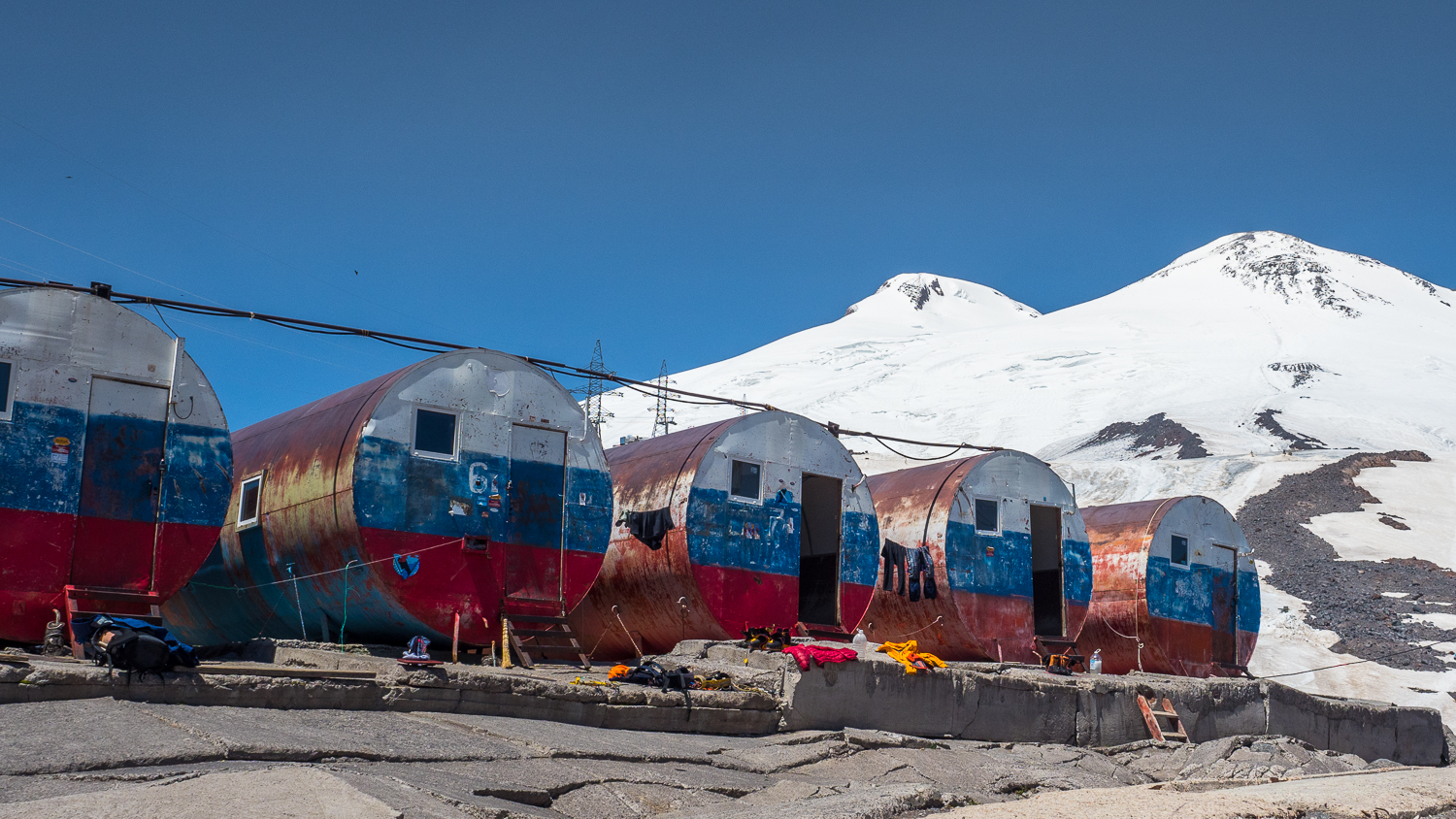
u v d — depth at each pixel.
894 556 21.81
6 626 13.02
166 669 10.94
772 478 19.62
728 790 11.05
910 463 69.88
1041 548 26.02
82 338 13.93
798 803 9.80
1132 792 10.30
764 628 18.05
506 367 17.11
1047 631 25.38
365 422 15.56
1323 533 58.78
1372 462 75.25
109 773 8.09
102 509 13.74
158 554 14.02
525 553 16.73
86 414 13.82
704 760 12.31
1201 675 25.06
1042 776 14.96
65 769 8.08
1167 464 78.75
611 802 9.91
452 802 8.25
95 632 11.62
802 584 22.30
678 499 18.67
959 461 23.20
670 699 13.92
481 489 16.42
